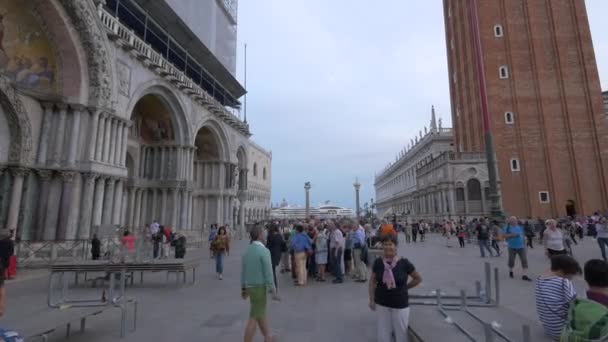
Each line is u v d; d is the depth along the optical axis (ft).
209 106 101.14
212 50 113.80
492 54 141.79
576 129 134.00
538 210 129.80
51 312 19.21
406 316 16.17
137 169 86.38
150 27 86.63
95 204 57.98
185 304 28.25
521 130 135.85
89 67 57.11
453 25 172.96
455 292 30.35
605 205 127.54
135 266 33.78
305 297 30.96
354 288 35.06
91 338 20.25
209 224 112.16
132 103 67.51
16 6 49.37
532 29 141.59
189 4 98.12
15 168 49.90
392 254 16.83
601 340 11.42
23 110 51.01
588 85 136.36
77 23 53.57
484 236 59.11
